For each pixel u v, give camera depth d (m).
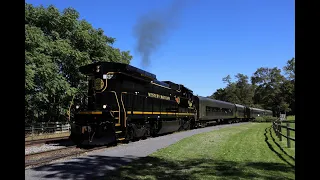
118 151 12.09
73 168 8.45
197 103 30.70
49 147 13.92
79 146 13.78
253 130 27.92
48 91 22.27
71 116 14.68
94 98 14.73
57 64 24.67
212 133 22.48
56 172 7.90
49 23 25.45
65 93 24.23
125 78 15.30
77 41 27.69
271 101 86.38
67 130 26.95
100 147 13.35
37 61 20.89
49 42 23.58
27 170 8.13
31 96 22.02
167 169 8.36
